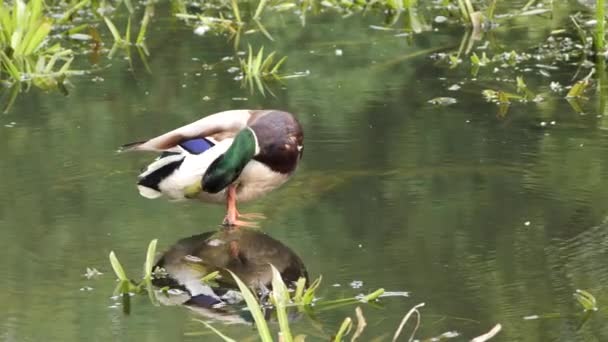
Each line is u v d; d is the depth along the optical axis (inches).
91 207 380.2
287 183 397.1
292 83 525.3
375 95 502.3
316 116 473.7
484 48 574.6
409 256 333.7
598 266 320.8
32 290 318.3
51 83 541.6
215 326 292.0
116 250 345.4
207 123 357.7
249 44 546.6
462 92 504.4
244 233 356.5
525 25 613.3
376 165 412.5
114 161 424.2
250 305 265.7
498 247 337.7
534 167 405.4
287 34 614.2
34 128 469.4
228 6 676.7
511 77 525.7
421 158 418.9
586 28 597.6
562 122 457.7
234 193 363.6
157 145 354.3
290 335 263.7
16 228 364.8
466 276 317.7
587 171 398.9
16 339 286.7
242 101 497.4
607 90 502.6
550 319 288.7
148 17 649.0
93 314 301.4
